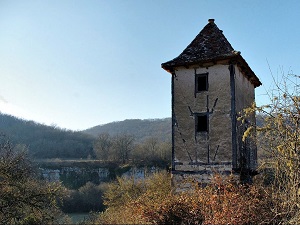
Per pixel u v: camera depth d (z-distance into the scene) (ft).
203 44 59.16
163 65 57.77
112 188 108.47
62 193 65.21
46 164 206.08
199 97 56.03
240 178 51.06
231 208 34.35
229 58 53.72
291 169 24.23
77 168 209.67
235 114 53.26
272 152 25.67
